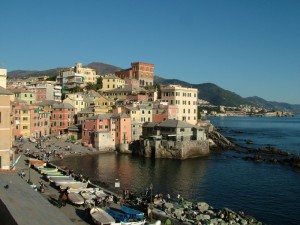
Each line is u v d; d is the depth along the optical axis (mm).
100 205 68188
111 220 55875
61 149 161750
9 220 38031
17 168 103250
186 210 75750
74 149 165125
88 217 60062
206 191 103000
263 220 79625
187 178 119375
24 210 40000
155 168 135750
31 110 184375
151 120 196000
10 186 51406
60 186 79625
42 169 101688
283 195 100250
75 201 66375
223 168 139500
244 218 75250
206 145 171750
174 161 152750
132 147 173875
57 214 41656
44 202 46312
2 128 81938
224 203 91625
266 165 148375
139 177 118500
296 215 83250
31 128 184625
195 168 137875
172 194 97875
